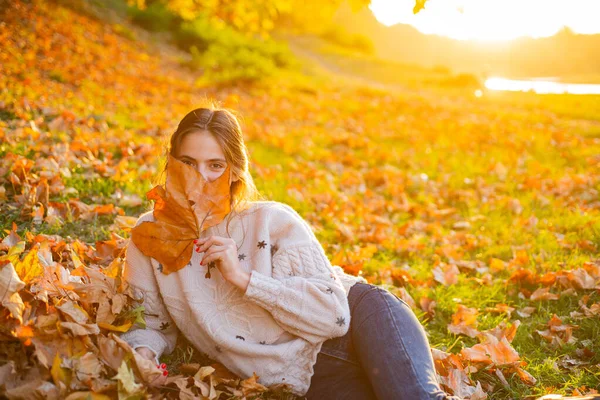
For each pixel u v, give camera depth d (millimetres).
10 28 10609
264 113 10484
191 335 2197
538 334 3059
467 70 61188
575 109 13977
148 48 15312
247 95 12547
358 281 2271
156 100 9562
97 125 6082
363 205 5316
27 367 1828
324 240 4320
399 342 1990
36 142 4773
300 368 2131
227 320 2133
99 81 9766
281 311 2061
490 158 7863
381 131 9773
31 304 2035
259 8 10164
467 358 2664
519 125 10867
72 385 1799
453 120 11445
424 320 3164
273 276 2137
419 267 3895
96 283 2145
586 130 10453
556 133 9375
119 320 2143
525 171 6957
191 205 2035
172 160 2035
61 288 2158
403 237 4602
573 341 2926
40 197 3586
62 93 7938
